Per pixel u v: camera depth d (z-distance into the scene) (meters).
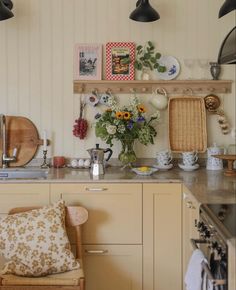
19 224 2.65
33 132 3.58
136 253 3.04
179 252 3.03
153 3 3.56
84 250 3.03
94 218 3.03
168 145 3.59
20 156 3.56
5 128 3.53
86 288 3.05
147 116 3.60
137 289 3.05
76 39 3.56
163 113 3.61
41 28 3.54
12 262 2.58
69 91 3.58
